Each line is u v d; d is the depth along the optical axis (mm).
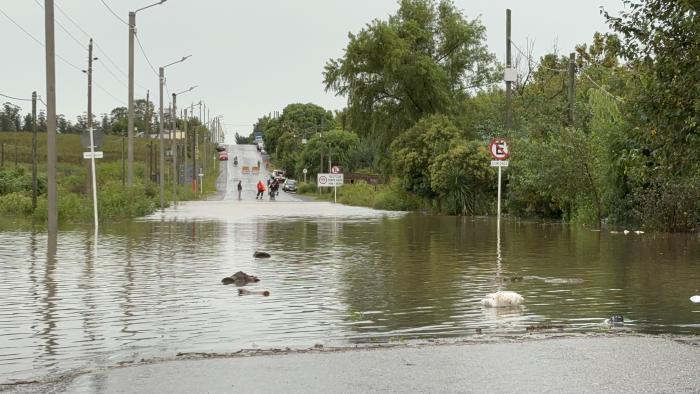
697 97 16141
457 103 75875
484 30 79562
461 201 53812
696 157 16484
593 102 39531
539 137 44719
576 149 38094
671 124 16719
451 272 19531
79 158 140875
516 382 8820
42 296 15570
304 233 33719
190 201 86688
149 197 63812
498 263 21516
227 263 21500
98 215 41312
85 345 11273
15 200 49531
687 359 9844
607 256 23266
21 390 8688
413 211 61000
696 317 13297
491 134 61219
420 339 11453
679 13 16172
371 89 76375
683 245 26906
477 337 11555
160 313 13750
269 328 12453
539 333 11844
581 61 68000
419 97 74938
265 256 23078
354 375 9141
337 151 145625
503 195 52031
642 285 17141
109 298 15336
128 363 10023
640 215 34344
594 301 15008
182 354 10398
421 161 60281
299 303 14805
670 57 16375
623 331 11945
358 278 18391
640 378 8969
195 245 27188
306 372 9289
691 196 31438
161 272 19453
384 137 76875
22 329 12375
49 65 32000
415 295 15797
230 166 197375
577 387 8609
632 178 35062
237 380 8961
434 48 79188
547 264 21234
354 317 13375
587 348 10500
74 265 20844
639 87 19469
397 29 77125
